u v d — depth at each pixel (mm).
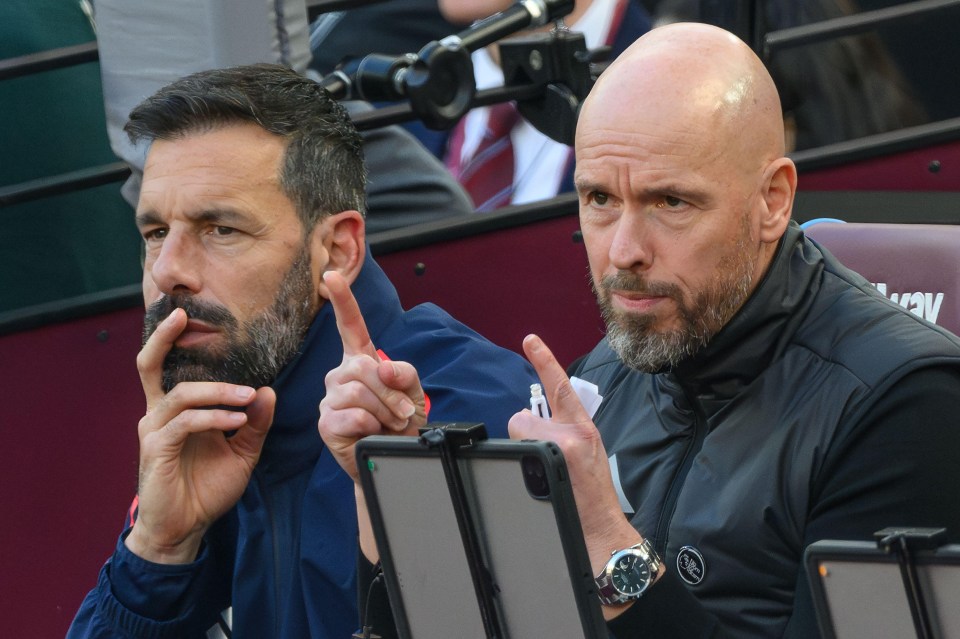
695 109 6031
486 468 4574
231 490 7410
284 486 7633
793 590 6105
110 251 12734
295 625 7352
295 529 7543
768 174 6219
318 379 7504
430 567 4805
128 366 11828
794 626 5719
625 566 5441
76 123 12672
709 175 6023
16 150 12484
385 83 10656
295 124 7375
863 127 12656
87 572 11852
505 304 11641
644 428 6891
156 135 7258
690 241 6066
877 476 5898
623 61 6277
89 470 11852
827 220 8641
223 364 7227
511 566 4621
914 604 4070
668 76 6094
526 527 4547
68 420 11844
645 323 6164
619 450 6922
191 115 7211
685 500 6395
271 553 7551
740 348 6363
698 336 6199
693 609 5535
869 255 8188
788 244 6500
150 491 7281
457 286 11617
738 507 6188
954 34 12648
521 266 11633
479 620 4734
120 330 11805
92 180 11734
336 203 7574
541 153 13156
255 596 7512
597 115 6180
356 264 7730
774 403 6320
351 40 13789
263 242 7250
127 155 10609
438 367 7945
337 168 7598
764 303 6336
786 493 6117
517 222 11562
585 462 5410
